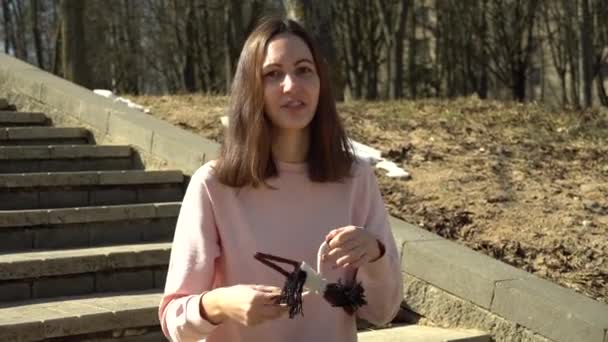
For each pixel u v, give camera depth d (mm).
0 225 6023
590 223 6531
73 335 4773
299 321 2615
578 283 5582
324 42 11297
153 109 9891
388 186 7191
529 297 4832
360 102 12141
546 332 4758
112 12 34469
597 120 10883
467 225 6422
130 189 7219
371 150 8133
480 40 30391
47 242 6184
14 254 5746
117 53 35000
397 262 2688
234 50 26203
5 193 6711
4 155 7445
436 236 5734
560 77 28406
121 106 8695
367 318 2756
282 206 2656
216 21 34062
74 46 15969
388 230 2793
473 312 5125
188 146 7426
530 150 8852
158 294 5586
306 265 2453
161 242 6473
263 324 2598
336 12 30984
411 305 5504
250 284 2598
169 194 7375
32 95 9344
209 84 34062
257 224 2629
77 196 7008
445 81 31250
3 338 4535
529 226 6422
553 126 10273
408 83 31906
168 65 37000
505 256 5941
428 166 7926
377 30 32000
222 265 2650
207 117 9359
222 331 2625
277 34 2695
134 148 8047
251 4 30000
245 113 2648
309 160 2705
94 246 6262
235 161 2615
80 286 5590
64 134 8469
